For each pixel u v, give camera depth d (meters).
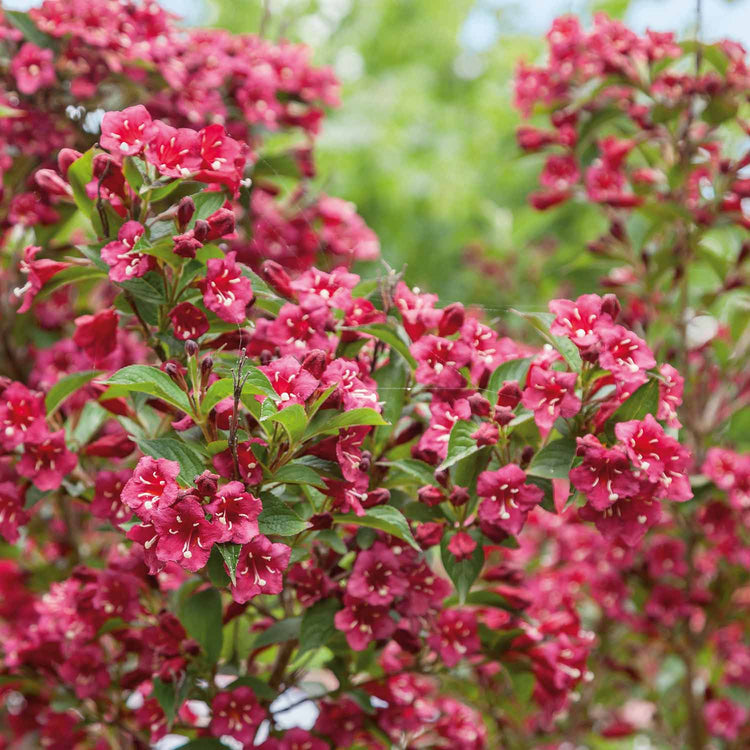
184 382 1.29
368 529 1.35
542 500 1.33
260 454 1.28
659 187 1.74
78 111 1.57
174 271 1.32
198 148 1.32
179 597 1.40
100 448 1.40
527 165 2.88
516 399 1.32
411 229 2.90
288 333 1.33
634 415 1.31
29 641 1.49
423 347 1.34
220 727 1.37
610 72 1.64
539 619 1.54
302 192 1.68
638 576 1.69
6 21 1.56
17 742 1.57
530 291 2.34
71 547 1.62
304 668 1.46
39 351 1.61
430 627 1.39
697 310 1.69
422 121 3.02
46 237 1.53
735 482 1.57
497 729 1.63
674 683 1.75
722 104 1.64
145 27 1.57
